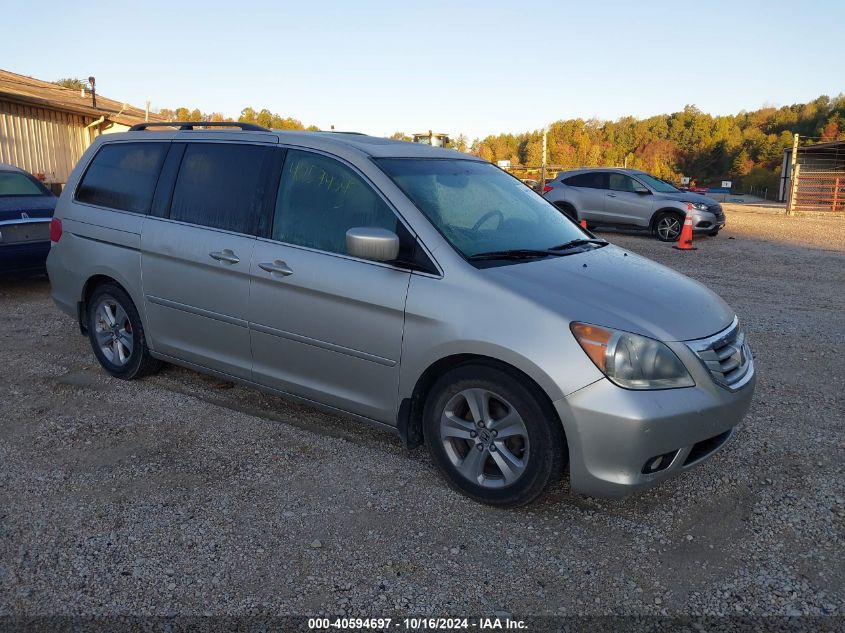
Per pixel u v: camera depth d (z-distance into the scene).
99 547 3.01
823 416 4.69
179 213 4.48
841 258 12.65
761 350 6.25
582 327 3.10
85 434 4.15
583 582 2.88
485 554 3.05
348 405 3.81
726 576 2.93
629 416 2.99
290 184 4.03
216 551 3.01
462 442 3.56
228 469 3.75
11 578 2.79
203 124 4.68
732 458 4.03
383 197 3.68
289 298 3.89
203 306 4.32
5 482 3.55
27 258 7.70
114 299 4.94
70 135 18.56
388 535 3.17
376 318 3.57
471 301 3.30
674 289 3.64
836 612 2.70
